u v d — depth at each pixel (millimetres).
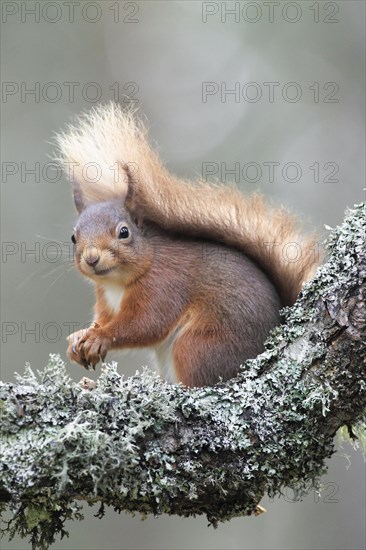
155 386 6621
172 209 10227
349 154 17172
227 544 15914
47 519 6156
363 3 17828
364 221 6895
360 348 6621
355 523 15133
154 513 6324
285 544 15547
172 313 9688
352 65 17734
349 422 6746
